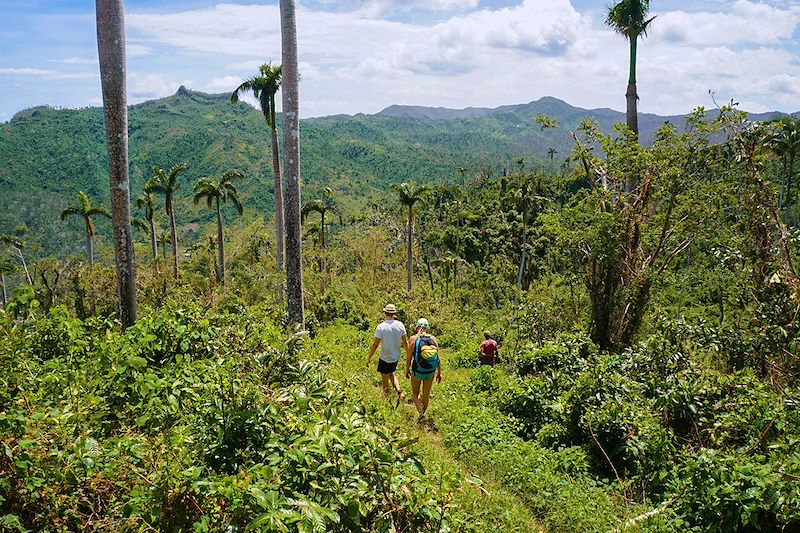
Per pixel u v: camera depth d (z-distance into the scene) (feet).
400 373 38.37
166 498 11.56
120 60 29.76
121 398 18.15
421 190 138.41
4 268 169.37
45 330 22.63
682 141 46.39
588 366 32.50
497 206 243.60
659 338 31.73
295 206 41.73
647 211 47.78
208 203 142.82
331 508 11.87
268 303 68.59
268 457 13.52
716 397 25.95
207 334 23.57
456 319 83.20
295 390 17.46
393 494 13.07
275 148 99.40
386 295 102.78
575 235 47.91
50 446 12.88
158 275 107.55
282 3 39.68
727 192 43.91
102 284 118.32
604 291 47.42
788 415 21.49
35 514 11.73
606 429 24.54
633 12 57.31
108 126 29.89
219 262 143.33
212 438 14.65
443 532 13.10
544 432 26.84
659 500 20.63
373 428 15.31
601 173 52.19
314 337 54.29
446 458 23.36
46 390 16.63
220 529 11.40
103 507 12.52
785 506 15.55
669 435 23.29
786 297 30.66
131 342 22.03
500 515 17.85
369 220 192.24
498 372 39.04
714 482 17.46
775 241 32.45
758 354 29.84
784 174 82.84
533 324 50.90
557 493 20.48
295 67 40.42
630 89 59.41
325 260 126.93
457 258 188.96
